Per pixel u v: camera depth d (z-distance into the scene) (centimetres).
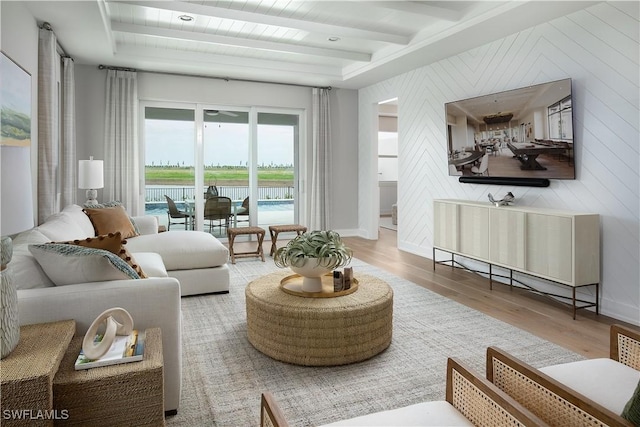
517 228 380
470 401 130
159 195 637
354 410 205
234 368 250
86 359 155
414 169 593
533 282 412
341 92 737
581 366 156
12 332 148
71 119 496
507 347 279
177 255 390
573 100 369
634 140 324
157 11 427
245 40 513
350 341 253
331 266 269
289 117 715
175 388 200
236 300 383
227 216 684
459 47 476
